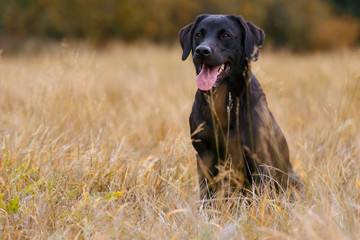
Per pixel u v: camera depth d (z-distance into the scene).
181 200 4.84
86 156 5.74
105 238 3.69
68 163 5.86
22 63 16.58
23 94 9.49
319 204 4.17
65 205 4.59
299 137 6.84
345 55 16.75
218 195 4.92
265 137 4.99
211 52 4.99
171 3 34.84
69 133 6.78
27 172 4.87
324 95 10.73
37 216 4.29
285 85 11.95
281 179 5.15
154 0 34.03
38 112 7.50
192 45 5.70
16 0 31.27
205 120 5.05
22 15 30.88
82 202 4.46
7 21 30.77
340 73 13.05
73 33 31.80
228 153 5.00
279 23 37.91
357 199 4.49
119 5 33.16
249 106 5.02
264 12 36.75
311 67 16.73
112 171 5.23
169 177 5.32
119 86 11.20
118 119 8.09
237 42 5.29
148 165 5.71
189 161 5.63
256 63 14.62
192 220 3.91
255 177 4.94
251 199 4.61
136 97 10.41
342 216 3.95
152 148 7.05
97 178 5.18
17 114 7.86
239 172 5.05
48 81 8.16
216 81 4.99
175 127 7.45
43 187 4.83
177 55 22.92
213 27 5.31
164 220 4.25
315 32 39.16
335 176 5.06
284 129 7.05
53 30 31.59
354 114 8.03
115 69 16.19
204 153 5.18
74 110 7.35
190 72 15.98
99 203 4.55
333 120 6.90
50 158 5.52
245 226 3.85
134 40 33.53
